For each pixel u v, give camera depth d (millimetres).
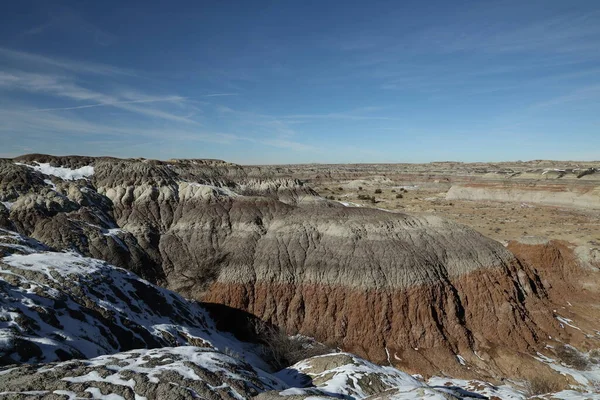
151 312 25922
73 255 26391
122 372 14375
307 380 21125
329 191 129125
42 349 15695
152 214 46969
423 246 40031
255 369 18641
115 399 12750
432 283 36562
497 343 34750
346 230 41000
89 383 13414
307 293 37094
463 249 40438
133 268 39156
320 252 39562
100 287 23656
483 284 37844
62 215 41156
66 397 12398
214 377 15164
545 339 35969
